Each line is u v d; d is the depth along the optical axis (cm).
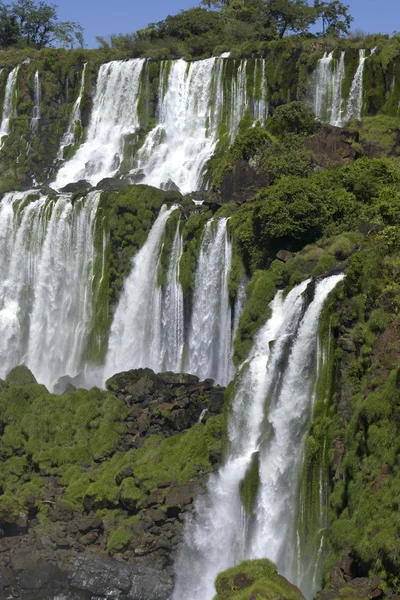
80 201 10344
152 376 8375
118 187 10681
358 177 8775
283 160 9488
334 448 6562
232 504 7069
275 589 5666
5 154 12788
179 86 11900
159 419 7994
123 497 7206
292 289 7775
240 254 8756
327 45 11156
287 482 6906
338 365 6875
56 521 7244
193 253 9156
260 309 7994
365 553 5756
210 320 9000
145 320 9619
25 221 10694
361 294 6962
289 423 7062
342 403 6694
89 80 12788
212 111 11631
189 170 11219
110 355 9775
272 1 13962
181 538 6938
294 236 8381
